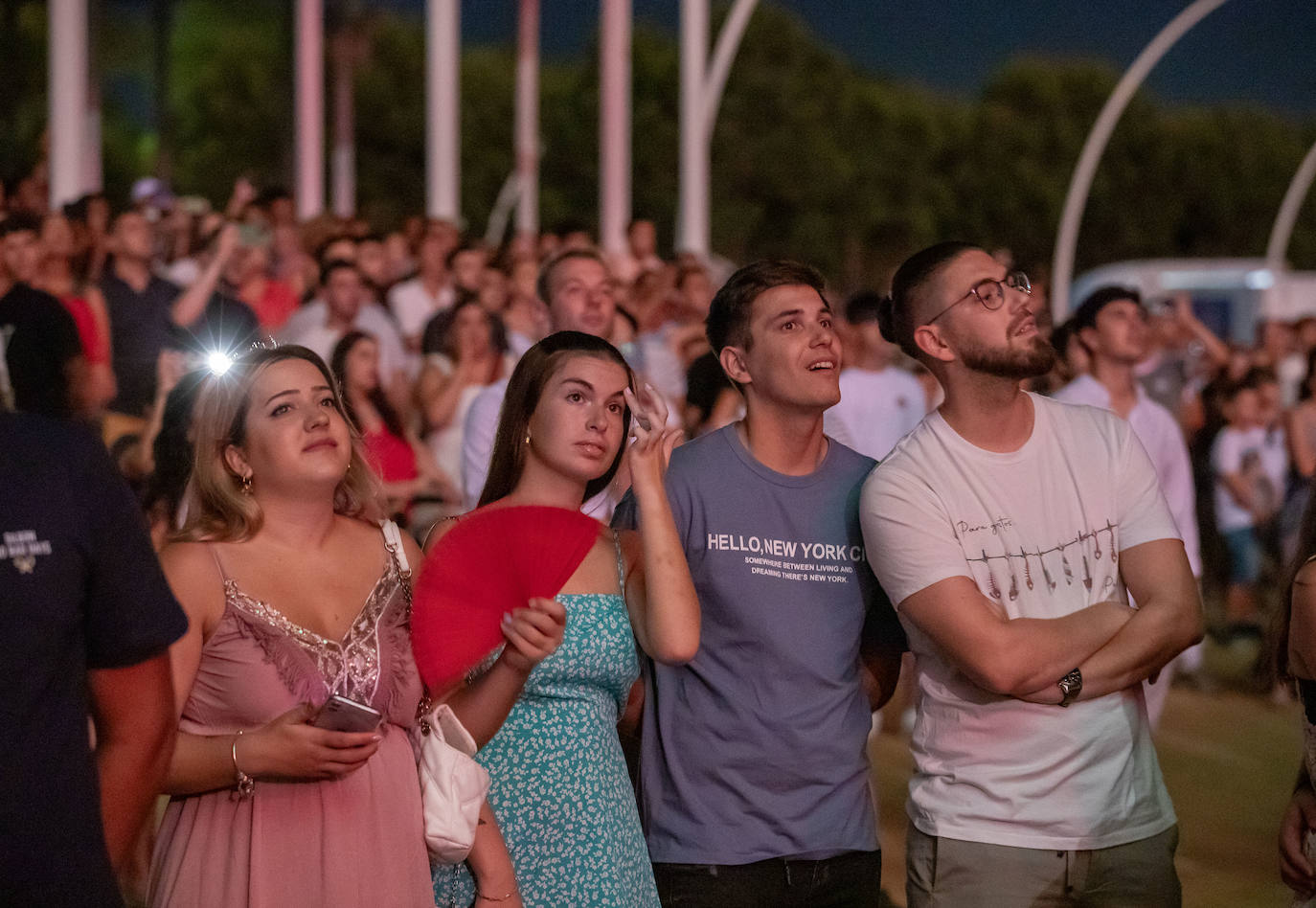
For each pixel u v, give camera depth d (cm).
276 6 4691
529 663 278
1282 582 304
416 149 4891
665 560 305
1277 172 5553
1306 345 1375
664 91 4856
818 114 4950
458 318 720
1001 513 315
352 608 279
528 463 323
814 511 330
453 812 273
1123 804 308
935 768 316
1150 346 909
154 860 268
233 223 894
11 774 200
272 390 276
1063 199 5250
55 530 207
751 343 330
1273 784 661
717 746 320
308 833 262
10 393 476
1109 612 309
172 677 251
